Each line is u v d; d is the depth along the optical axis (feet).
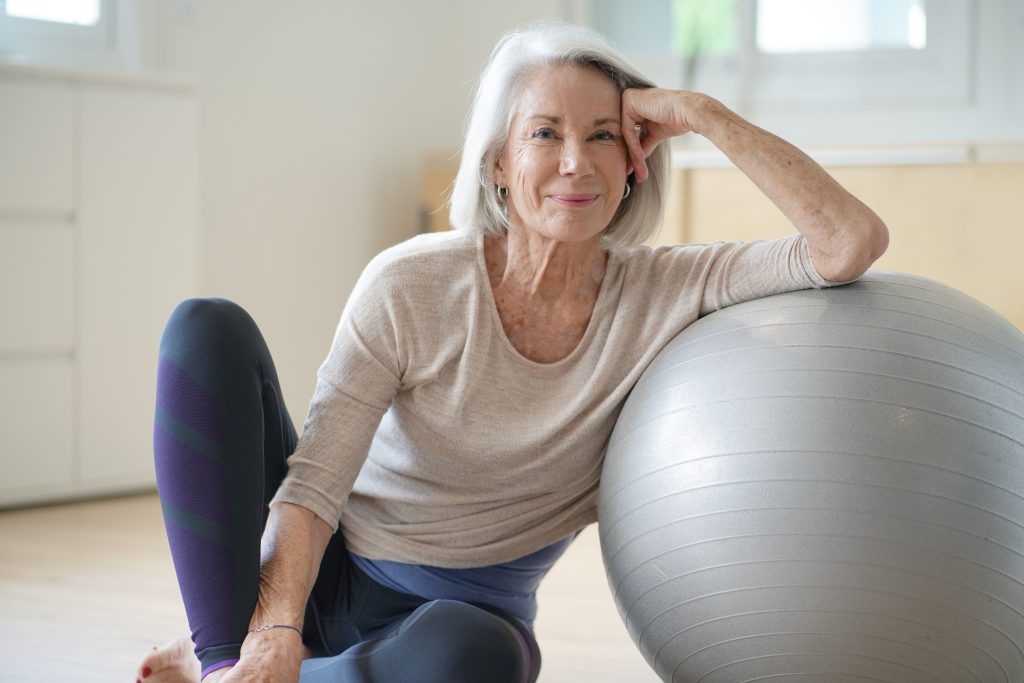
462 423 6.03
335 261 16.90
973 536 5.22
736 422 5.40
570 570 11.03
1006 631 5.40
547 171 5.79
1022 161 12.60
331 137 16.71
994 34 15.30
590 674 8.00
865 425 5.24
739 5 16.48
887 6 15.92
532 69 5.91
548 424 5.99
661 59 17.02
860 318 5.53
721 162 13.80
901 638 5.29
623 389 6.02
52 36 14.46
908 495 5.18
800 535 5.24
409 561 6.31
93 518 12.60
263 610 5.60
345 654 5.96
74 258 13.10
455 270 6.06
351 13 16.84
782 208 5.75
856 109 16.06
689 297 6.05
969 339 5.52
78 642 8.54
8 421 12.80
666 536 5.53
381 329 5.98
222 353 5.67
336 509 5.95
